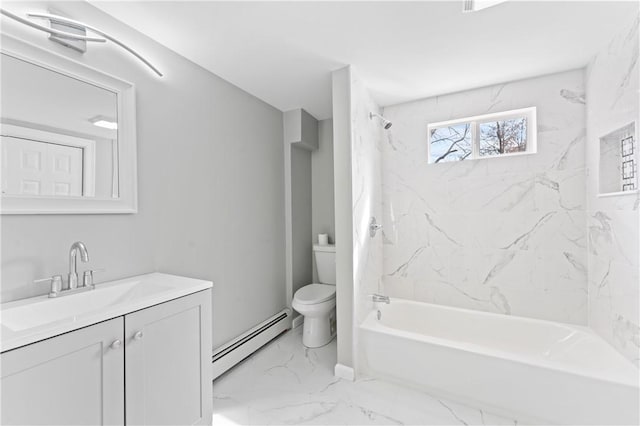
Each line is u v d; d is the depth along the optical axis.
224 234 2.26
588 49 1.88
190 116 1.99
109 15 1.52
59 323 0.96
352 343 2.10
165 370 1.29
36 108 1.23
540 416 1.62
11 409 0.85
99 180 1.44
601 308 1.94
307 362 2.34
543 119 2.27
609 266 1.83
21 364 0.87
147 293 1.50
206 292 1.51
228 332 2.28
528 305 2.34
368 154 2.50
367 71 2.17
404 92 2.56
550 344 2.15
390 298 2.85
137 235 1.63
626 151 1.71
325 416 1.72
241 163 2.46
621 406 1.45
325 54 1.94
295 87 2.45
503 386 1.71
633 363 1.59
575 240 2.19
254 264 2.59
